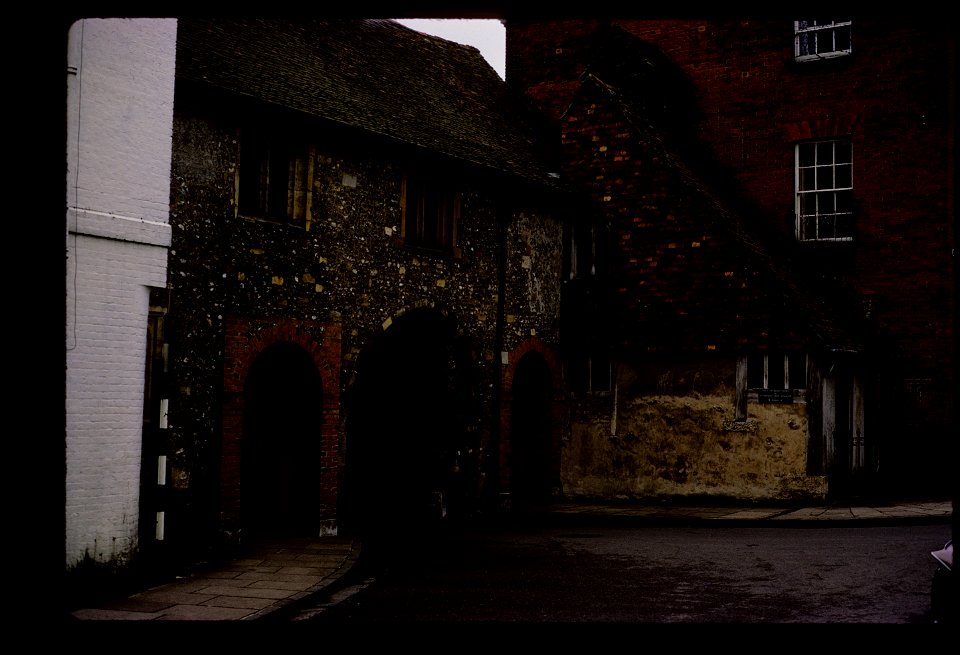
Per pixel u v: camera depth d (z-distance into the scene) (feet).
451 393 47.91
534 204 52.85
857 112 55.77
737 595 25.53
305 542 36.94
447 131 48.98
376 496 44.73
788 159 57.98
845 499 48.98
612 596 25.77
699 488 49.55
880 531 38.60
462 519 46.62
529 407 54.54
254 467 37.81
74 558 26.18
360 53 50.57
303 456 39.70
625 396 52.11
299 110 37.22
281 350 38.29
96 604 24.38
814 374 47.16
